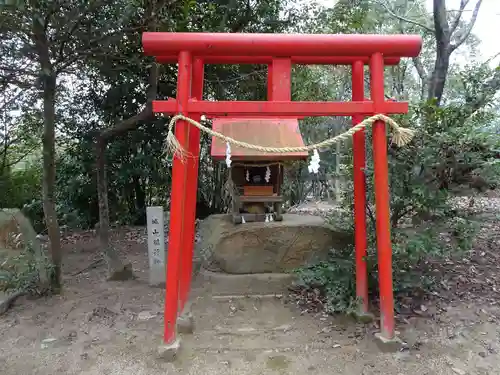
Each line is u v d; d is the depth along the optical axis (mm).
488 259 4430
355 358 2775
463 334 3025
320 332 3178
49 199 3871
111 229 7715
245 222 4730
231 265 4426
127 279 4562
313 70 8641
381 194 2822
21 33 3543
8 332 3217
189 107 2758
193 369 2682
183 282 3275
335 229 4477
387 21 8562
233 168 4648
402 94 8570
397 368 2641
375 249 3543
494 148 3201
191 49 2738
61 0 3225
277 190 4691
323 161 9531
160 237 4305
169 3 4270
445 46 5410
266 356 2844
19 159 6996
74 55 4176
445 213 3465
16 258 3936
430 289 3662
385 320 2871
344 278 3586
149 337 3115
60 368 2697
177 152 2732
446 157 3258
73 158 7863
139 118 4410
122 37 3906
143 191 8500
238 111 2766
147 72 6688
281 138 3859
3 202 6770
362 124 2744
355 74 3197
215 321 3463
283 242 4465
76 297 3965
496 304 3447
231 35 2717
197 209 8805
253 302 3850
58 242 3967
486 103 3693
